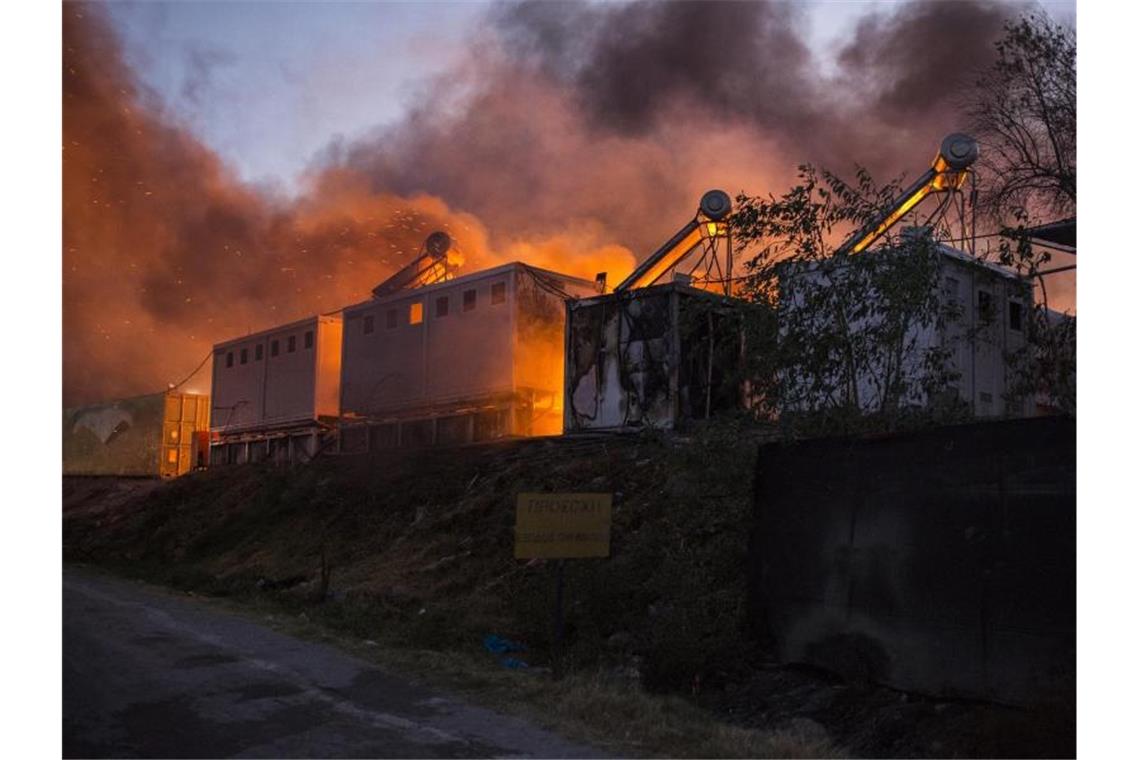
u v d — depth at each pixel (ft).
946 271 37.91
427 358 75.46
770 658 30.48
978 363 49.37
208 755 21.65
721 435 34.78
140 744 22.26
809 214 33.63
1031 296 30.07
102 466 115.96
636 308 58.54
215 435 104.83
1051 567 22.89
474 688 29.14
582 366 61.52
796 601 29.76
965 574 24.63
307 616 42.91
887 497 27.07
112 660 31.40
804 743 23.54
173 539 75.36
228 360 104.06
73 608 43.39
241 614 43.91
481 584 44.68
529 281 69.46
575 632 35.68
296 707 26.25
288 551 61.31
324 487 70.49
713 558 34.91
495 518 52.08
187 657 32.65
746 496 33.73
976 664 24.08
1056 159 45.19
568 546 31.83
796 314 33.35
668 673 29.60
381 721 25.02
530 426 68.08
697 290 57.57
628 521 43.42
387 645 36.58
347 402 83.20
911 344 33.24
